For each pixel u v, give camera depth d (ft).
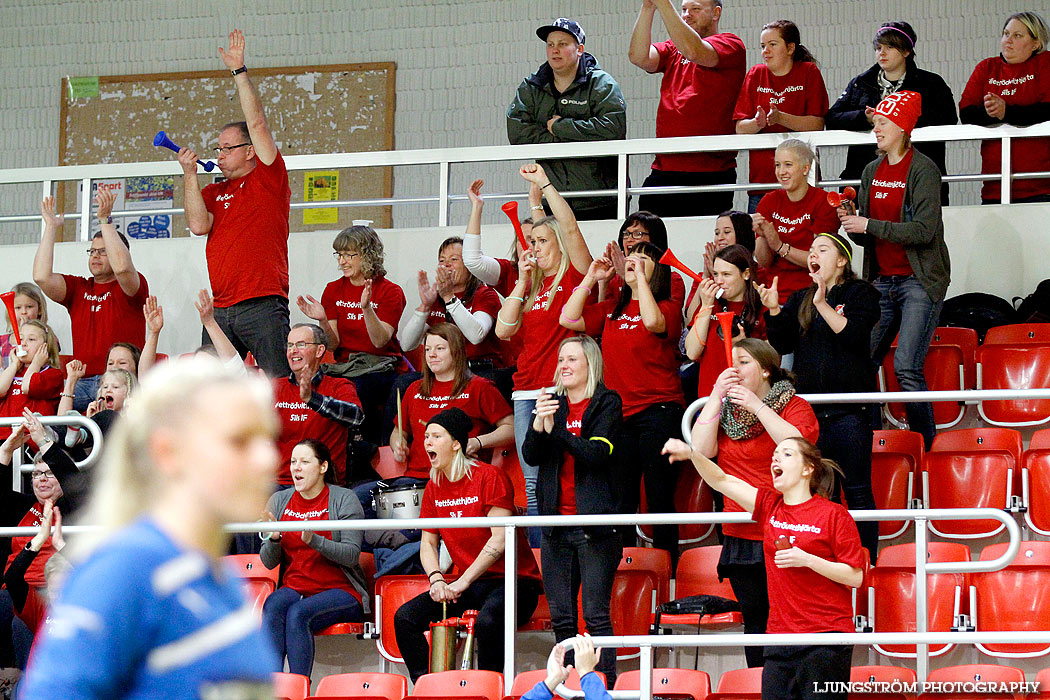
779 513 59.00
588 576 66.23
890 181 84.84
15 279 111.45
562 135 102.22
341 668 77.15
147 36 151.53
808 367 73.20
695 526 80.84
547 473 67.87
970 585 69.97
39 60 153.17
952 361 90.58
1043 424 87.40
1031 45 97.40
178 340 107.04
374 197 144.87
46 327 95.55
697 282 85.61
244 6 150.10
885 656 70.13
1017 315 94.22
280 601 73.26
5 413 92.43
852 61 137.80
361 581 75.10
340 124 146.61
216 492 19.16
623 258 81.76
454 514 72.18
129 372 90.22
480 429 84.79
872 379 72.84
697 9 102.73
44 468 78.23
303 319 105.60
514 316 83.46
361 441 85.61
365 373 93.71
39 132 151.94
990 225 98.37
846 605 57.62
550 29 102.99
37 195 151.12
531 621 73.61
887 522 79.10
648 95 140.97
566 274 81.51
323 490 76.33
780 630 58.03
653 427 76.43
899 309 81.35
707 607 69.05
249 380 20.16
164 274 108.06
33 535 75.05
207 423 19.31
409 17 147.13
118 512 19.29
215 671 18.17
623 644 56.95
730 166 102.68
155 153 149.18
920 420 83.10
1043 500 76.95
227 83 149.18
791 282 90.58
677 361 81.20
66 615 17.80
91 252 100.22
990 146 101.55
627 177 103.40
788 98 99.81
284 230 86.38
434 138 144.97
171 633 18.13
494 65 144.87
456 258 95.86
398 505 79.51
